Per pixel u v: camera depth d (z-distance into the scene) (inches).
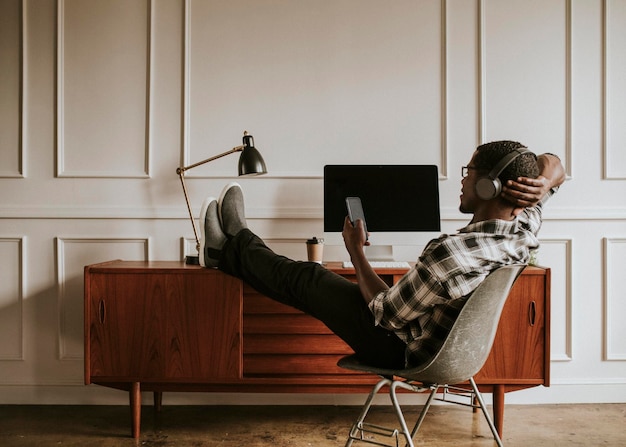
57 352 107.1
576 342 109.0
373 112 109.0
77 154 107.7
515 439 90.2
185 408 105.1
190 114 108.0
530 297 87.7
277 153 108.6
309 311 74.7
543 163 72.1
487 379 88.2
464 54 109.0
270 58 108.6
